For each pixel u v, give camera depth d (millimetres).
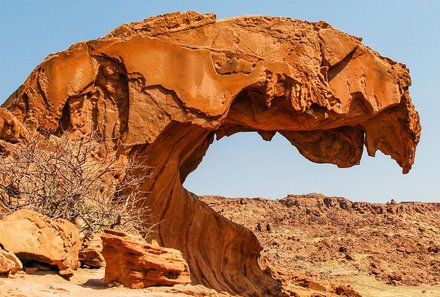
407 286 38250
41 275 11234
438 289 37344
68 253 11562
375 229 52969
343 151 23500
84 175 16641
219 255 22781
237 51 19312
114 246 11008
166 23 19156
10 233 11211
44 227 11469
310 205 62906
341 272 40344
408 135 21594
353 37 20594
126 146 18344
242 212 60031
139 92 18625
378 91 20859
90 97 18891
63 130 18703
